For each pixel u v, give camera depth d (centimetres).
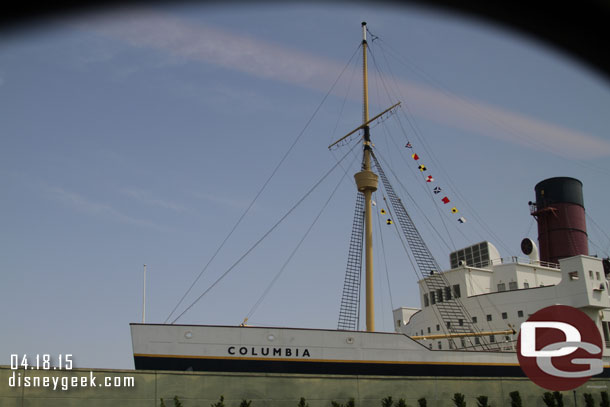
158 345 3472
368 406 3506
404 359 3869
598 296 4622
